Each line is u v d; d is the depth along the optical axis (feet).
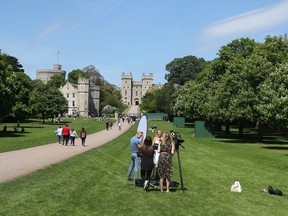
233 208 39.40
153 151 48.80
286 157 98.07
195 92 239.09
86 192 43.75
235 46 192.13
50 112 324.80
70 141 139.13
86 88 619.67
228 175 62.28
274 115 119.55
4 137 147.74
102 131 225.15
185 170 66.59
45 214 33.58
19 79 229.04
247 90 144.56
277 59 150.30
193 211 37.29
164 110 432.25
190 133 212.43
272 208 40.34
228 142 150.10
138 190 46.55
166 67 434.30
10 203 36.91
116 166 68.64
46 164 68.69
